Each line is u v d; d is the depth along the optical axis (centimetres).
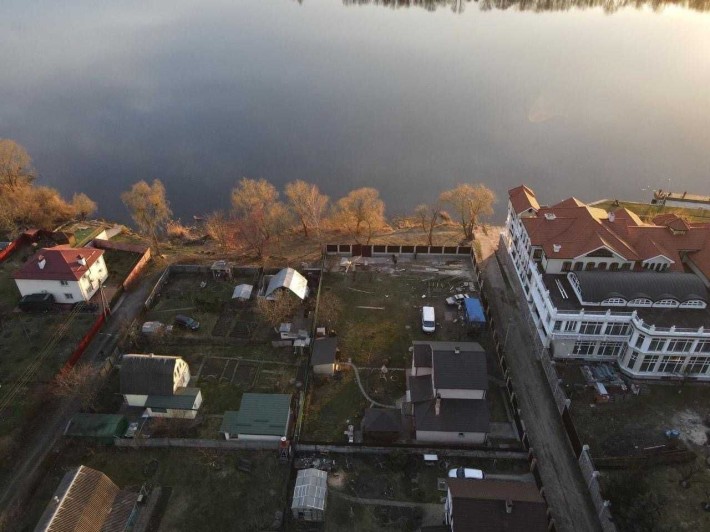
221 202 12900
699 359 7100
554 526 5522
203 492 5956
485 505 5009
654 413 6844
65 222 11506
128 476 6112
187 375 7325
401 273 9756
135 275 9512
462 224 11606
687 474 6072
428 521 5688
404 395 7181
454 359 6650
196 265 9688
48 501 5869
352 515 5741
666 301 7319
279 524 5616
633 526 5356
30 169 13425
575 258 7994
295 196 11056
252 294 9094
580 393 7112
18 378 7338
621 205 12319
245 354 7831
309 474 5934
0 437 6481
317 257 10344
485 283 9538
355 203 10944
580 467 6238
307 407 7000
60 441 6419
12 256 10075
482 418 6469
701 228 8481
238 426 6425
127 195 10325
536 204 9506
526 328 8450
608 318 7188
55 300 8756
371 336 8206
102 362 7638
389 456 6300
